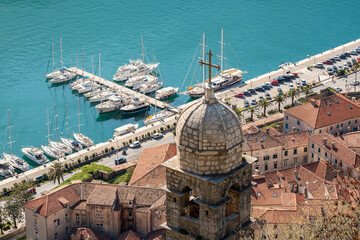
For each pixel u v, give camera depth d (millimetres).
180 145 56125
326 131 186750
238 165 57531
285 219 120688
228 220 58406
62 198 148000
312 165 160750
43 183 183750
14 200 158250
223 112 54938
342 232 65125
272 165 173250
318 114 189125
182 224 59594
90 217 145375
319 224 77062
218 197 56250
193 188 57281
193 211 61531
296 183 154125
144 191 147875
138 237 142750
